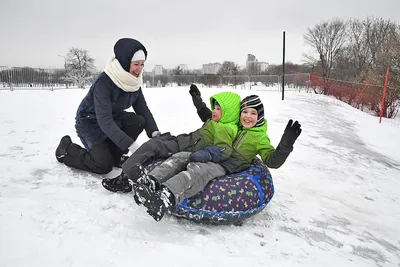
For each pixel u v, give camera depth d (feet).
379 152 26.00
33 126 20.81
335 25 135.03
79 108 12.21
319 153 21.34
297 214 11.44
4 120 22.39
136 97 12.51
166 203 8.34
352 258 9.09
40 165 13.19
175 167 9.47
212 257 7.73
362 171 19.06
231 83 107.14
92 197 10.41
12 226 8.00
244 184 9.68
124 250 7.52
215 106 11.21
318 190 14.47
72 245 7.48
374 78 72.13
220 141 10.44
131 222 8.99
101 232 8.21
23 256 6.90
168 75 118.83
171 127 22.40
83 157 12.39
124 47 10.98
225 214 9.18
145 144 10.32
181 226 9.23
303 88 83.51
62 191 10.75
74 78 110.52
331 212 12.19
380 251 9.87
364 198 14.61
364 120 43.52
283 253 8.56
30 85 85.76
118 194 10.78
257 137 10.51
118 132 10.95
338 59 137.69
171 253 7.62
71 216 8.86
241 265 7.58
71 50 113.39
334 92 74.49
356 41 134.82
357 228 11.21
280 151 9.46
